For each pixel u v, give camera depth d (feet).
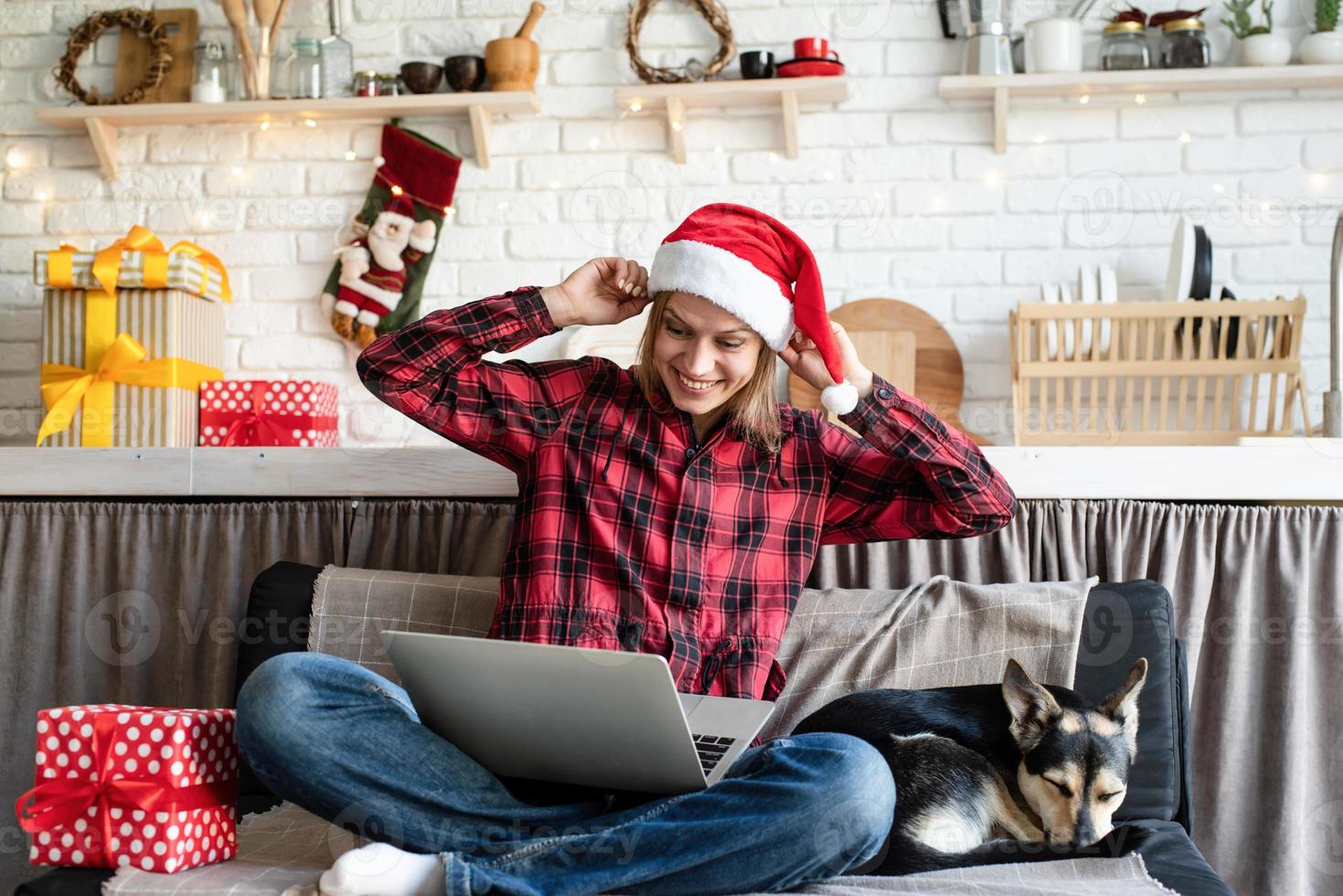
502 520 6.82
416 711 4.58
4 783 6.97
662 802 4.08
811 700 5.41
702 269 4.75
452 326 4.94
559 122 9.29
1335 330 7.47
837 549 6.67
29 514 7.10
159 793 4.17
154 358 7.86
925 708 4.93
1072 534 6.57
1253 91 8.80
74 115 9.16
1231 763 6.30
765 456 5.19
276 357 9.33
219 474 7.07
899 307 8.97
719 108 9.20
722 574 5.01
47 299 7.93
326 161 9.41
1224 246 8.83
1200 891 4.07
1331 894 6.23
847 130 9.11
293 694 4.15
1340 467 6.48
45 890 4.07
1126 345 8.29
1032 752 4.78
